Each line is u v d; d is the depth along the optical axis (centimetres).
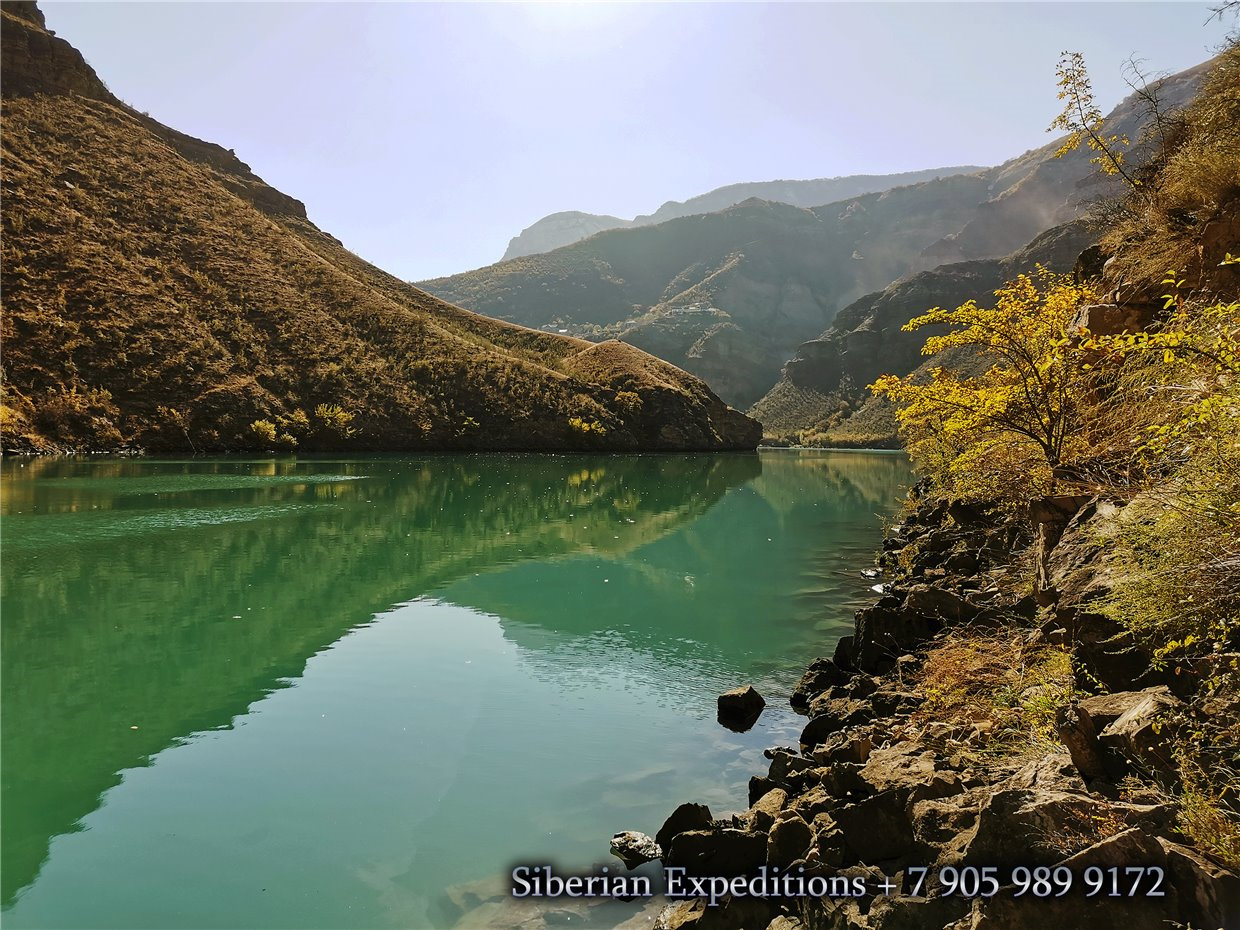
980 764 400
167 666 784
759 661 848
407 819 493
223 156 8912
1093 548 480
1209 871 257
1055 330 702
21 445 3888
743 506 2481
